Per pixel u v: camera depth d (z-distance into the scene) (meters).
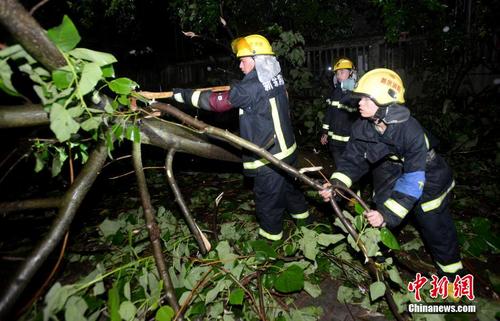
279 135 2.71
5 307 1.87
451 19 7.54
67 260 3.16
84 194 2.26
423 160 2.11
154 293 2.17
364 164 2.46
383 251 2.85
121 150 6.16
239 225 3.69
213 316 2.29
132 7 8.63
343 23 9.62
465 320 2.25
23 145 2.43
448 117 6.23
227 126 6.55
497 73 7.26
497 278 2.61
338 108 4.23
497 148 5.43
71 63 1.76
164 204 4.42
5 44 1.79
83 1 8.14
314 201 4.07
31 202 2.29
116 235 3.12
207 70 10.28
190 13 7.43
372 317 2.38
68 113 1.72
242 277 2.56
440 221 2.34
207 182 5.08
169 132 2.79
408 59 7.92
